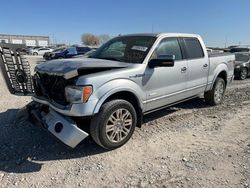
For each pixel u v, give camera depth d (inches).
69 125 152.8
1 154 163.8
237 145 178.9
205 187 130.7
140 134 195.5
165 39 204.4
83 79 151.6
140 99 179.6
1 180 137.0
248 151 169.5
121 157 161.0
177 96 215.6
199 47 241.1
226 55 282.7
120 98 175.5
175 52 212.7
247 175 141.3
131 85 171.2
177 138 189.8
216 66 263.1
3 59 181.8
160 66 181.8
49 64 176.7
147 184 133.3
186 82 222.4
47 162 155.6
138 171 145.4
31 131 197.8
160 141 184.1
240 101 305.0
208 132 202.4
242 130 207.2
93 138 162.7
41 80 175.9
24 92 186.7
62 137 151.6
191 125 217.2
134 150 169.9
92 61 177.3
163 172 144.0
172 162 154.9
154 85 189.5
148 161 156.2
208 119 233.5
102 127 159.3
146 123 219.8
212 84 263.1
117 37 226.8
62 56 976.3
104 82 157.8
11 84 188.1
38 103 181.2
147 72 182.2
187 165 151.3
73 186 132.7
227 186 131.5
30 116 183.9
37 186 132.6
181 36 222.7
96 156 162.6
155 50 192.5
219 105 281.7
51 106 162.6
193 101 294.5
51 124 158.1
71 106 152.3
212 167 149.3
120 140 170.7
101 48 223.5
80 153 166.4
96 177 140.3
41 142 180.7
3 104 272.1
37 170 147.1
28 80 183.2
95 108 153.9
